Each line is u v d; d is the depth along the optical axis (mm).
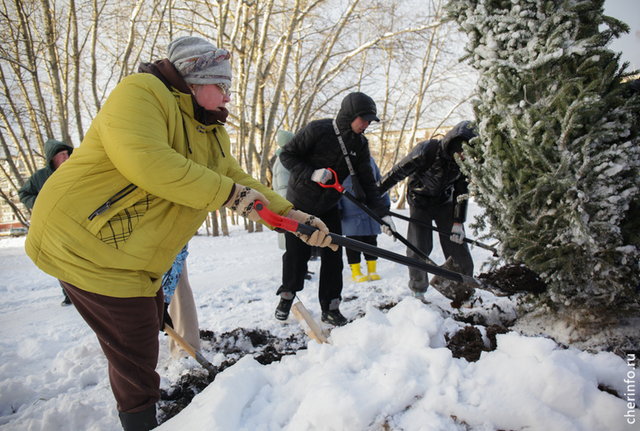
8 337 3018
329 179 2818
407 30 13172
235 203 1483
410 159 3234
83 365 2271
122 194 1360
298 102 15227
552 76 1917
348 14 13586
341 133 2828
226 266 5789
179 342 2002
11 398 1944
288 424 1335
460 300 2709
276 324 2869
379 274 4512
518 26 1994
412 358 1486
